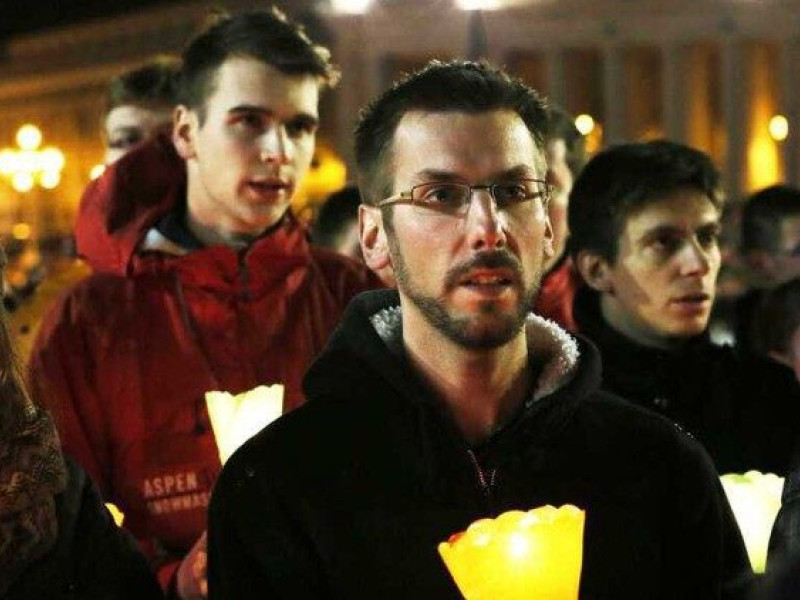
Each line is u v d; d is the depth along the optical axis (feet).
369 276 17.84
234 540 10.89
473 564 9.16
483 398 10.94
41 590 10.72
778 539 11.05
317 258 17.66
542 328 11.39
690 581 11.22
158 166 17.06
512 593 9.09
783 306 17.44
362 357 11.09
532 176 10.63
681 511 11.15
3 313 11.16
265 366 16.53
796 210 27.37
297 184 16.67
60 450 11.08
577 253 17.43
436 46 157.99
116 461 16.20
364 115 11.29
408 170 10.59
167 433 16.14
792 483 11.28
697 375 17.07
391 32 156.46
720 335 26.73
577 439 11.03
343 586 10.59
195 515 15.98
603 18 166.09
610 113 167.53
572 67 173.88
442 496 10.66
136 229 16.57
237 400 12.55
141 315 16.40
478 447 10.89
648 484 10.99
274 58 16.25
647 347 16.90
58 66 202.08
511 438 10.82
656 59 177.06
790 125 169.68
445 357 10.86
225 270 16.52
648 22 166.40
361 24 155.33
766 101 174.29
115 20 190.08
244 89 16.15
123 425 16.16
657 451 11.16
